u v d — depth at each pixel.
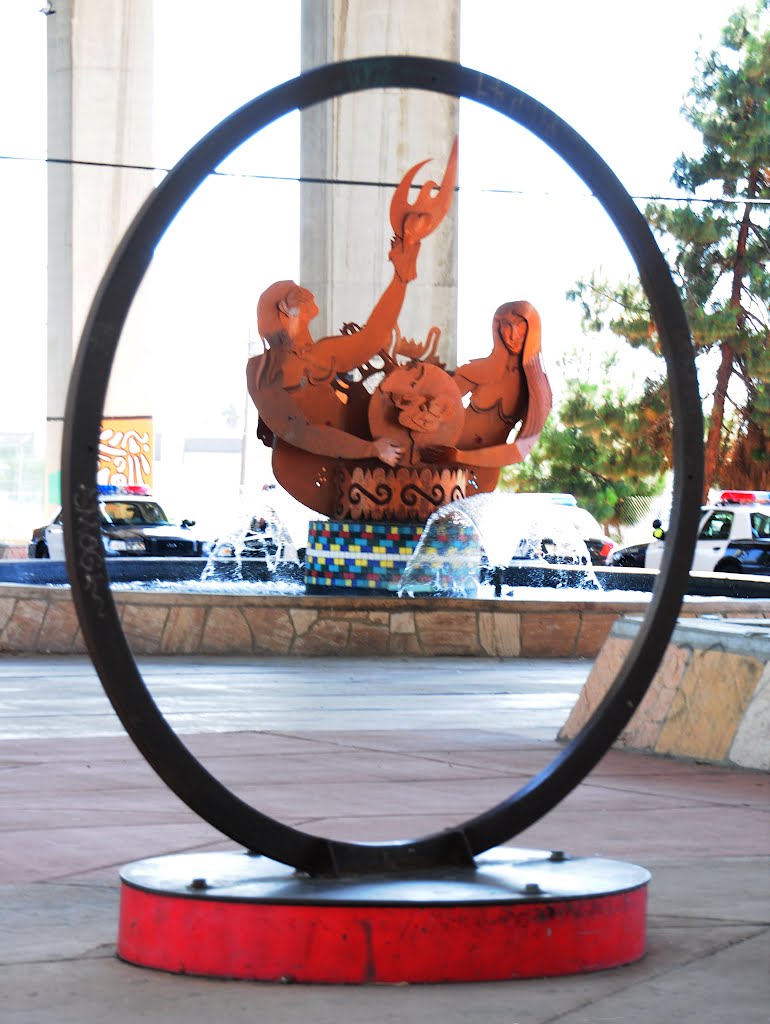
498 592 18.52
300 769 8.06
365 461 17.44
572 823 6.64
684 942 4.63
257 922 4.18
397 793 7.35
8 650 15.20
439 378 17.36
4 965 4.32
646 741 8.85
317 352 17.06
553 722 10.33
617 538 48.19
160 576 21.78
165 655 14.95
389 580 17.28
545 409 18.05
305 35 29.25
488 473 18.16
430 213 17.31
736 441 45.19
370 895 4.21
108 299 4.01
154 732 4.18
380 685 12.60
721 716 8.50
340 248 29.08
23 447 87.31
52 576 21.45
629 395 46.03
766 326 44.09
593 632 15.56
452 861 4.62
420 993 4.07
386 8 28.41
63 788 7.36
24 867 5.61
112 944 4.56
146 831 6.29
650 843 6.21
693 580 21.38
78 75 42.03
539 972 4.24
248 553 24.08
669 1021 3.85
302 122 29.91
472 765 8.31
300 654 15.08
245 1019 3.82
